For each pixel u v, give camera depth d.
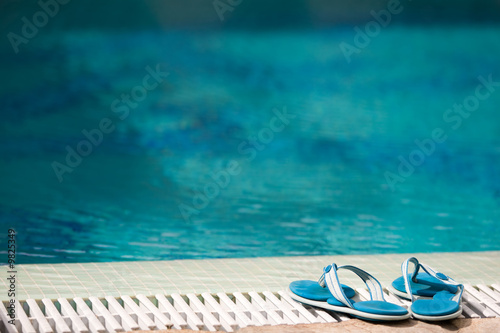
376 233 10.27
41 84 22.34
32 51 27.84
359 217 11.16
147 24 32.62
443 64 26.53
